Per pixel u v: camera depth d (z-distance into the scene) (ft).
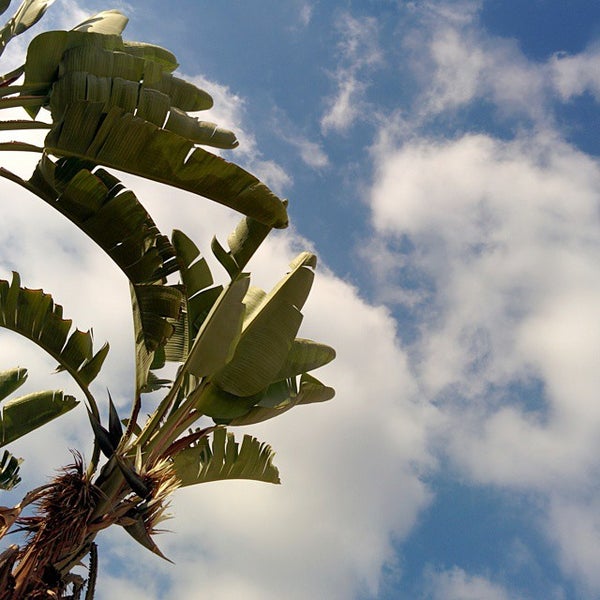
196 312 22.91
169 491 18.38
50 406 24.06
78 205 16.92
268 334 22.15
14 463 26.27
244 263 20.49
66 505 16.92
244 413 22.02
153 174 16.10
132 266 18.22
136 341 20.77
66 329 19.85
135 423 19.36
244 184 16.25
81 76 18.04
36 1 22.11
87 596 17.21
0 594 15.74
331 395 26.12
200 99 22.66
